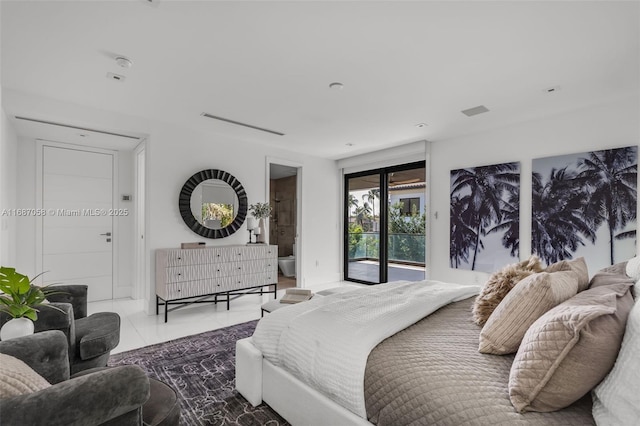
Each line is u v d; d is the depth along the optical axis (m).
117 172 4.59
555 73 2.57
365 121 3.78
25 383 0.98
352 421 1.32
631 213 3.06
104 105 3.29
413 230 5.08
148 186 3.81
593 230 3.27
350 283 5.82
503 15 1.85
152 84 2.79
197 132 4.20
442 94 2.99
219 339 3.01
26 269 3.93
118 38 2.10
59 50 2.24
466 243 4.28
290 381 1.68
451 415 1.02
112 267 4.55
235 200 4.54
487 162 4.11
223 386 2.15
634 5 1.75
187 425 1.75
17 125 3.42
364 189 5.77
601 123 3.25
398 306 1.83
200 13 1.85
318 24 1.96
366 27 1.99
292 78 2.68
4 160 3.07
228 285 4.03
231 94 3.01
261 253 4.36
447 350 1.39
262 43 2.16
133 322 3.51
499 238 3.96
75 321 2.28
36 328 1.80
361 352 1.39
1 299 1.63
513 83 2.75
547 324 1.04
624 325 0.99
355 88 2.87
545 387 0.98
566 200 3.45
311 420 1.54
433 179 4.68
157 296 3.76
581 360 0.94
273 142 4.76
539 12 1.83
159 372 2.35
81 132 3.70
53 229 4.12
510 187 3.87
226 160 4.48
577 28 1.97
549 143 3.60
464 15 1.86
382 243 5.46
